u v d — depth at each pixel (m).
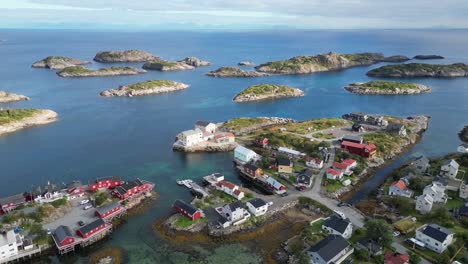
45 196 87.75
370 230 71.19
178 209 86.50
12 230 74.06
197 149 130.12
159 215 87.25
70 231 75.25
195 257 71.50
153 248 74.56
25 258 70.88
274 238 77.50
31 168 115.62
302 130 148.25
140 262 70.19
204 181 105.12
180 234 78.56
